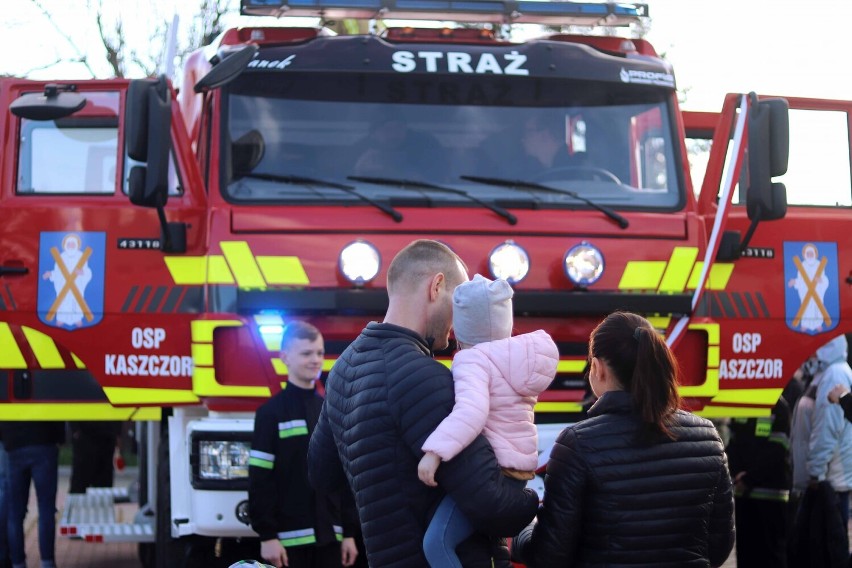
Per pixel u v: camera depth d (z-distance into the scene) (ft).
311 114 24.14
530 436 14.21
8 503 30.35
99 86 24.91
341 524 21.59
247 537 23.94
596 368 14.76
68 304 24.32
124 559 38.22
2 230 24.41
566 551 14.23
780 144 23.58
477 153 24.32
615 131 25.03
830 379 28.84
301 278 22.80
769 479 28.55
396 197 23.54
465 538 14.02
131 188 22.33
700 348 24.49
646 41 26.61
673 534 14.29
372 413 14.02
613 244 23.79
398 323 14.62
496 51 25.00
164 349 24.21
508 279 23.13
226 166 23.65
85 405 24.76
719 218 24.02
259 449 21.01
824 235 26.37
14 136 24.79
